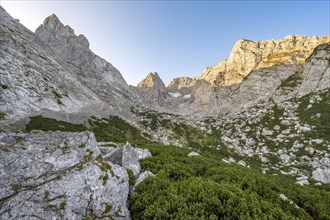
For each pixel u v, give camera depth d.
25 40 134.38
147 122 146.25
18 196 7.05
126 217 8.92
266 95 168.38
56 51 195.62
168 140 114.00
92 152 10.81
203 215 8.49
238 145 100.94
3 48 97.50
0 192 7.04
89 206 8.15
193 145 106.38
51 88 102.19
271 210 9.98
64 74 138.00
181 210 8.89
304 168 56.62
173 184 12.07
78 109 104.81
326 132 81.69
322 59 147.75
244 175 15.96
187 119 172.75
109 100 170.75
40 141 9.66
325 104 107.69
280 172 49.78
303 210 11.82
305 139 82.50
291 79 163.00
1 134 9.10
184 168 16.61
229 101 199.00
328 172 40.19
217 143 108.00
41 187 7.67
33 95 83.31
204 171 17.47
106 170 10.24
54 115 80.81
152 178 12.78
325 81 130.38
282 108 126.94
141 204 9.83
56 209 7.21
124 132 99.31
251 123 123.75
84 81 176.38
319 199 14.49
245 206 9.48
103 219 8.09
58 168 8.79
